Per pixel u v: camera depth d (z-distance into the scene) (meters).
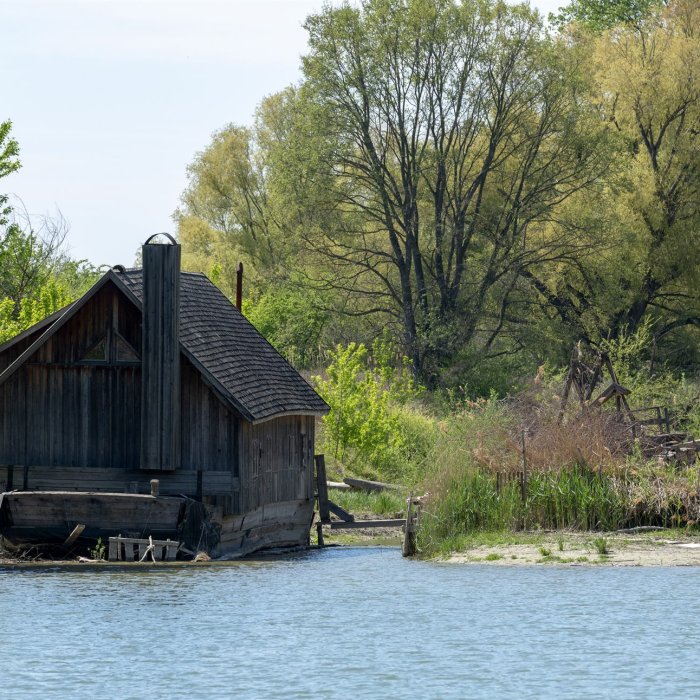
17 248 166.00
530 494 97.56
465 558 90.25
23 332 102.56
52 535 94.12
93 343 100.00
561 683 54.47
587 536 93.81
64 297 150.12
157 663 58.94
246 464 98.94
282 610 71.94
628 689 53.41
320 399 115.19
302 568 90.38
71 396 100.44
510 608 71.00
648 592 74.75
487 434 103.62
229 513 97.38
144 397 97.06
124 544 94.00
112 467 99.56
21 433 101.19
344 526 114.25
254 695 53.16
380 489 138.25
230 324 112.62
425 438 161.50
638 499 95.50
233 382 99.06
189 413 98.50
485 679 55.25
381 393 175.25
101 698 52.91
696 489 95.62
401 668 57.44
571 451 98.88
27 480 100.50
